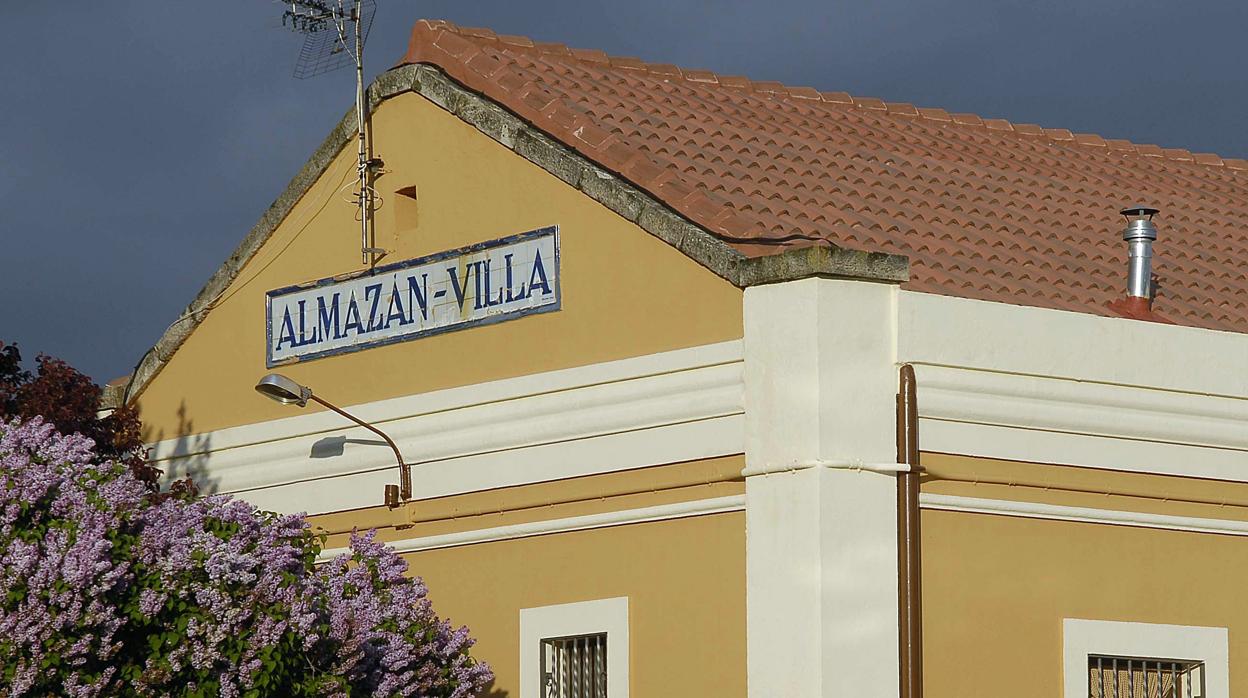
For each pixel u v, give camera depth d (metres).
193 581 16.47
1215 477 20.48
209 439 24.27
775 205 21.03
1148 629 19.84
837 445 17.81
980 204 23.77
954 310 18.69
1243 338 20.77
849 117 26.19
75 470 16.56
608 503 19.78
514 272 20.98
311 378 23.19
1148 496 20.00
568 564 20.12
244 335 24.08
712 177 21.31
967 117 27.97
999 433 19.02
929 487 18.48
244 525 17.84
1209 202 27.39
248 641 16.47
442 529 21.44
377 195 22.69
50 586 15.46
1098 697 19.55
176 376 24.88
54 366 22.92
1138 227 21.78
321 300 23.16
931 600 18.38
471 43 22.92
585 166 20.28
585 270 20.25
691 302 19.12
